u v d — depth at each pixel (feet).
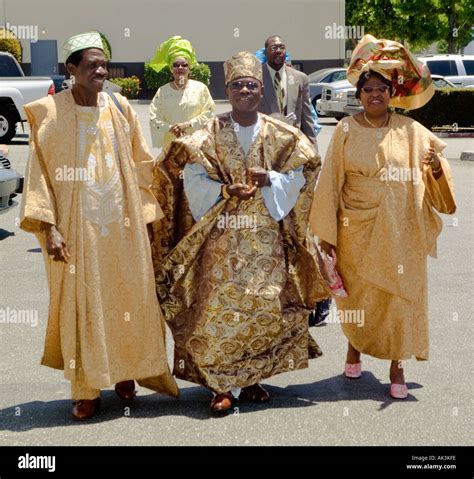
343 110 83.82
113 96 17.48
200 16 121.80
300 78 24.79
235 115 17.87
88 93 16.84
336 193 18.22
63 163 16.61
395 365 18.15
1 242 34.76
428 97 19.40
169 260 17.85
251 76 17.58
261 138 17.84
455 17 118.01
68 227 16.51
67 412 17.46
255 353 17.52
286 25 120.37
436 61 94.68
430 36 118.62
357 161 17.90
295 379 19.44
